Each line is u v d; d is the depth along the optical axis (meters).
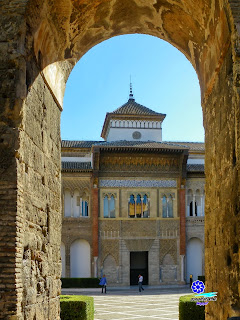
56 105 12.34
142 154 46.78
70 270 45.47
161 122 54.66
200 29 11.46
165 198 47.50
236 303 8.75
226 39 9.64
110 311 25.86
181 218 46.84
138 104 57.62
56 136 12.27
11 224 8.15
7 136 8.52
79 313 16.12
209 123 11.69
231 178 9.30
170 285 45.81
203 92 12.46
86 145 50.69
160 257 46.34
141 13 13.12
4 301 7.90
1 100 8.70
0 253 8.04
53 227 11.46
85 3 11.16
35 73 9.90
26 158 8.98
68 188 46.66
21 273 8.29
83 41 13.46
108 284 45.31
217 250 10.47
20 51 8.86
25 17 8.98
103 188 46.69
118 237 46.22
